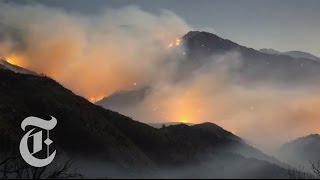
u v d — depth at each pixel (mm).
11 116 87438
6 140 76688
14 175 58812
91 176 70500
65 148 85938
